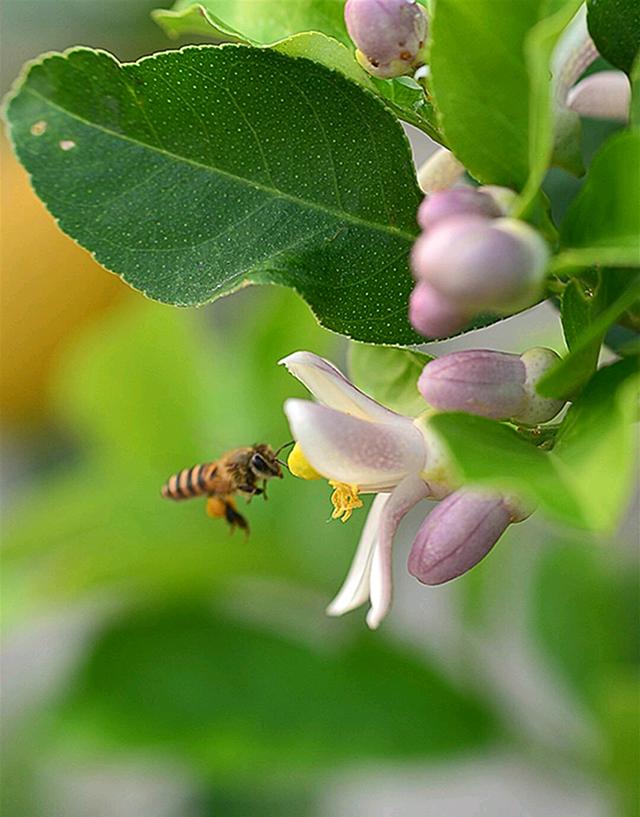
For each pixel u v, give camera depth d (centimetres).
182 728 40
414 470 25
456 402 24
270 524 42
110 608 54
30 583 42
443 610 55
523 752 39
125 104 26
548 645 42
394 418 25
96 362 46
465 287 22
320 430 25
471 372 24
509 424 25
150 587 43
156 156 26
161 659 41
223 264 26
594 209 23
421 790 59
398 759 39
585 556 42
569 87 26
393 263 26
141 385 46
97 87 25
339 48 26
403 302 26
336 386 25
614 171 23
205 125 26
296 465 27
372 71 26
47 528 42
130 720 40
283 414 44
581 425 23
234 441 45
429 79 24
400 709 39
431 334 23
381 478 25
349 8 26
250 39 28
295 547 42
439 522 25
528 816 57
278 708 40
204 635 41
